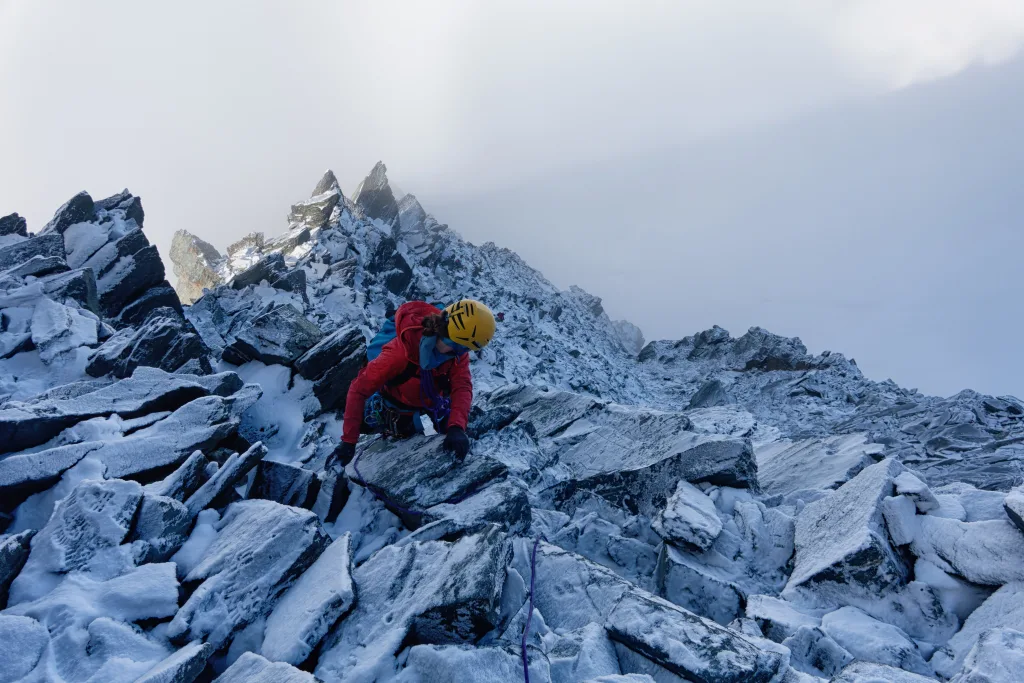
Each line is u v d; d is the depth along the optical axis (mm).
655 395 40312
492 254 55188
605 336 56500
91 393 4984
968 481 12852
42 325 6684
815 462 7422
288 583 3438
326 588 3271
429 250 43281
